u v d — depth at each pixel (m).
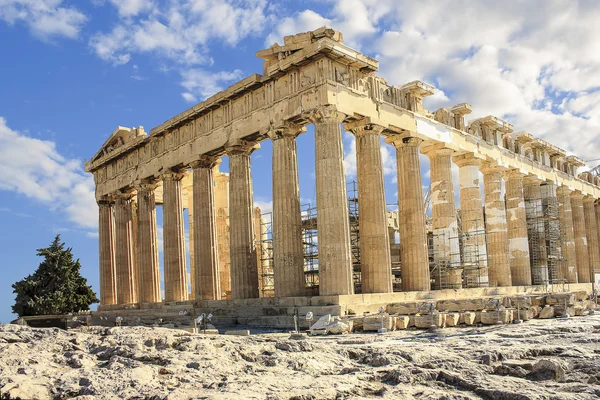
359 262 41.47
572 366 14.07
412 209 37.25
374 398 11.23
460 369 13.58
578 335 19.84
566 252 57.41
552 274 54.59
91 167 54.28
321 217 31.47
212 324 33.50
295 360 14.02
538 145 53.16
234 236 37.47
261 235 56.38
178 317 37.06
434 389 12.04
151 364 12.97
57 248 58.41
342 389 11.56
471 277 43.03
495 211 47.19
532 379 13.09
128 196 51.69
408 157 37.81
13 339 14.45
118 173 51.06
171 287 43.34
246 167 38.31
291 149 34.53
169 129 43.72
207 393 10.87
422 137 38.59
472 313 27.73
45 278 57.19
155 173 45.47
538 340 18.77
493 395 11.54
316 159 32.03
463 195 44.53
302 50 32.38
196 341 14.88
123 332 15.90
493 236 46.94
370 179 34.25
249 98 36.91
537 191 54.34
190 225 57.53
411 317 26.69
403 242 37.41
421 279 36.44
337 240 31.09
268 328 30.20
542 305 32.31
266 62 35.78
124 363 12.67
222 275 54.09
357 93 33.53
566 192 58.50
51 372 12.23
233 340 16.53
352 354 15.89
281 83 34.59
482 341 18.97
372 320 25.94
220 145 38.78
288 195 33.91
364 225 34.19
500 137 48.19
